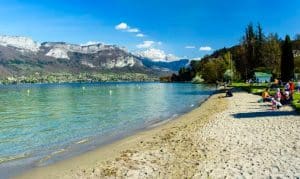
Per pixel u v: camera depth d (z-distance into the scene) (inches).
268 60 5196.9
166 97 3437.5
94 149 933.8
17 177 676.7
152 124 1450.5
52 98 3757.4
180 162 692.1
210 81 7426.2
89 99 3452.3
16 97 4067.4
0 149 1013.2
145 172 642.2
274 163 617.9
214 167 628.4
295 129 945.5
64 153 906.1
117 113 2009.1
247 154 701.9
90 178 635.5
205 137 946.1
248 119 1233.4
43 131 1389.0
